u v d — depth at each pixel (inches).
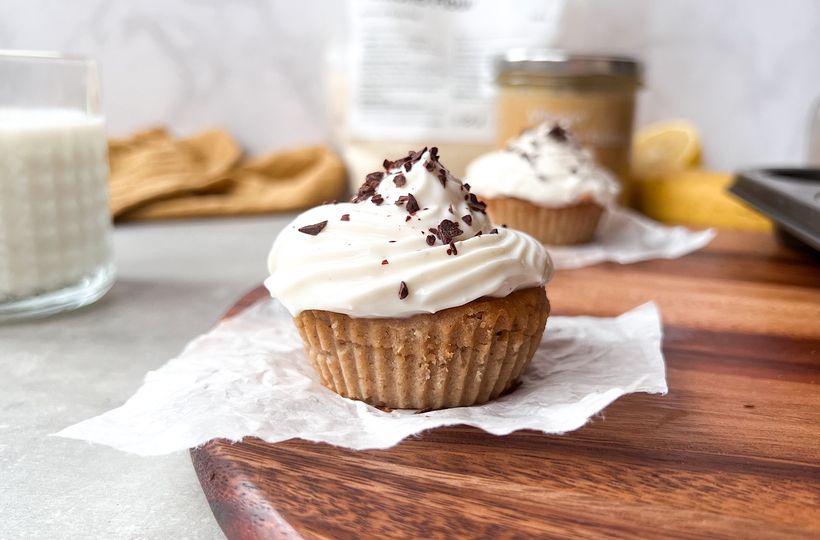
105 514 10.1
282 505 9.3
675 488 9.7
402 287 10.9
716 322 14.0
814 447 10.5
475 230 11.7
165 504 10.3
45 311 15.0
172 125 25.6
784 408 11.4
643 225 18.8
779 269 16.6
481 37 21.7
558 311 14.4
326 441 10.3
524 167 17.9
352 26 22.2
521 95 19.8
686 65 24.3
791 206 16.1
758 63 23.9
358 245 11.2
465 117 22.2
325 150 24.6
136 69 25.0
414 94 22.1
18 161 14.2
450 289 11.0
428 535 9.0
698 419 11.1
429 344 11.1
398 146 22.4
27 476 10.7
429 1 21.6
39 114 14.8
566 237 18.0
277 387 11.4
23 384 12.7
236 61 25.1
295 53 25.1
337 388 11.6
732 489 9.7
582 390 11.5
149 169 22.9
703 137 24.9
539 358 12.5
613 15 23.9
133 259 18.3
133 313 15.4
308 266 11.3
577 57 19.3
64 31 24.6
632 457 10.2
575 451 10.3
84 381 12.9
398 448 10.3
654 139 23.6
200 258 18.4
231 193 23.0
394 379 11.4
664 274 16.3
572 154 18.2
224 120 25.6
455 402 11.5
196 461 10.2
